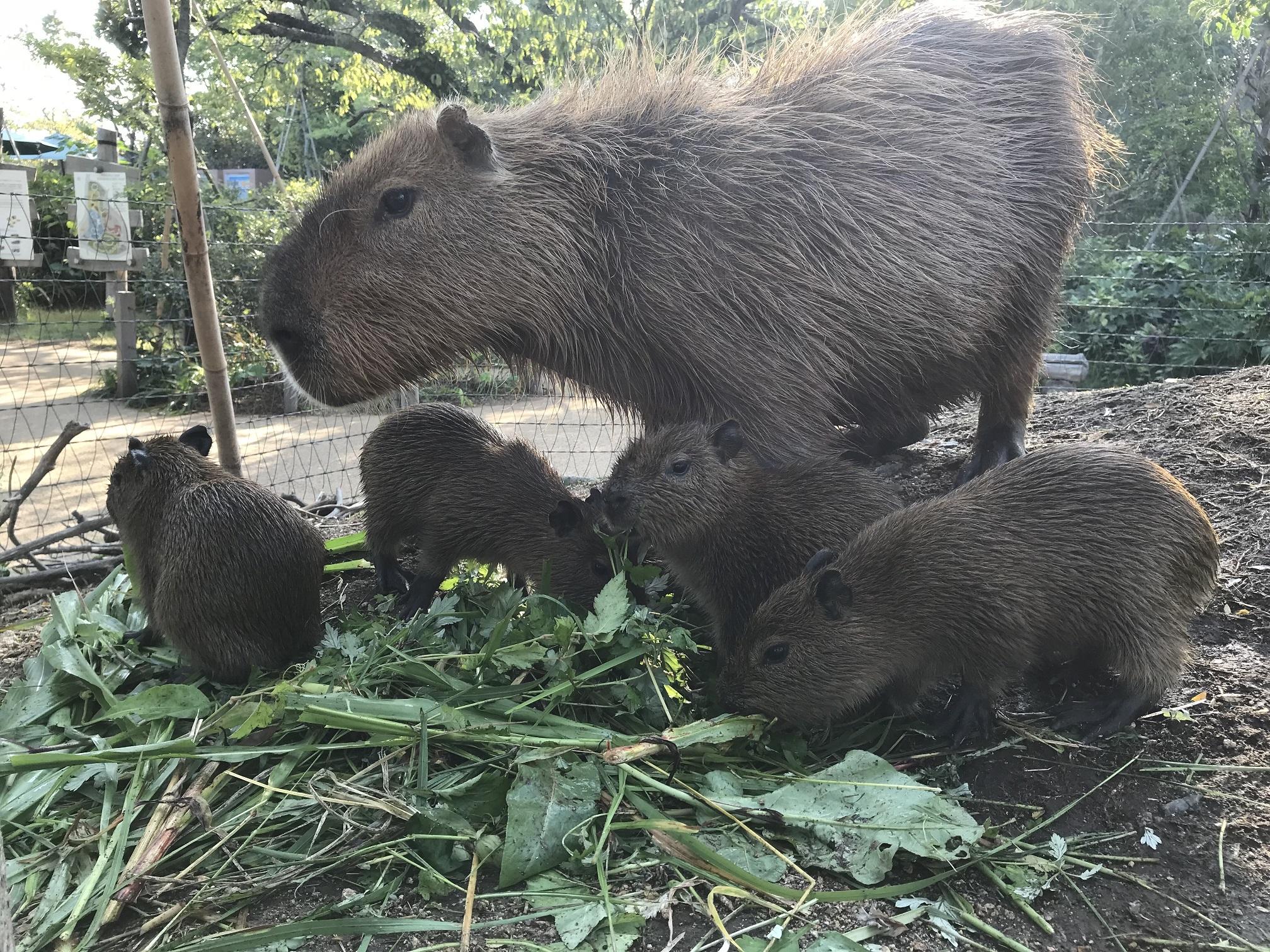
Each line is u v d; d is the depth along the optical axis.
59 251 3.09
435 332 0.84
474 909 0.59
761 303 0.87
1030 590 0.75
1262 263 2.85
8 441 2.36
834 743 0.78
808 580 0.79
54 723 0.77
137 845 0.64
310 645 0.86
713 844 0.64
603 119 0.91
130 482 0.86
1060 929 0.59
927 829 0.63
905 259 0.90
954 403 1.10
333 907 0.59
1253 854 0.65
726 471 0.88
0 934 0.42
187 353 3.01
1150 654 0.75
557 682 0.75
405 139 0.85
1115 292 2.88
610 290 0.88
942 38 1.02
